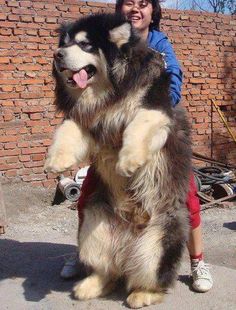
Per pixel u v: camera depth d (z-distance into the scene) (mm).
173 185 2244
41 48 5203
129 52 2139
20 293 2514
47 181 5301
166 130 2113
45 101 5258
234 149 6617
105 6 5539
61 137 2191
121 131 2211
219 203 4910
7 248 3256
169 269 2264
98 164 2311
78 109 2230
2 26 5004
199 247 2533
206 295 2473
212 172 5559
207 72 6336
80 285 2424
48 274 2762
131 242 2297
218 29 6379
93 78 2188
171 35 6023
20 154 5164
